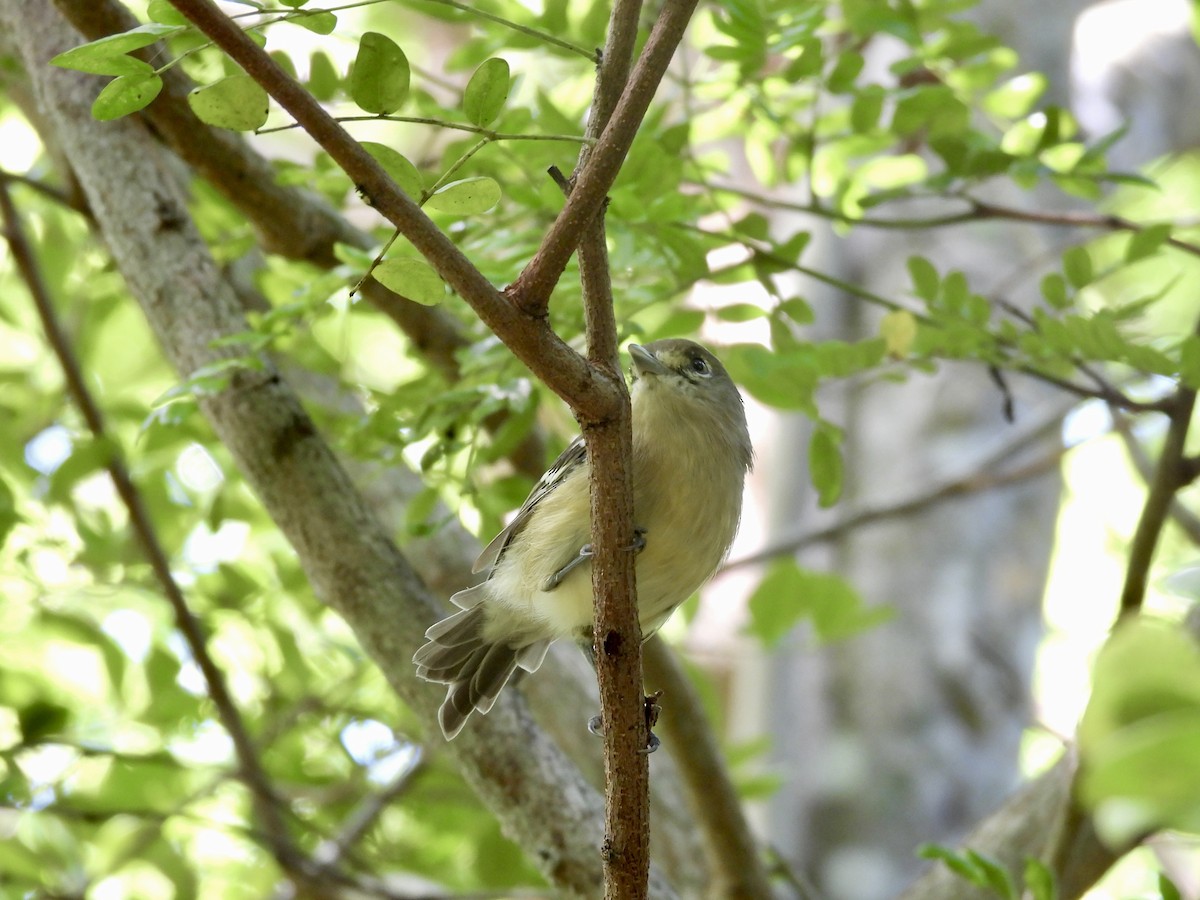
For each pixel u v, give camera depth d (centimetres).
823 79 1000
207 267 955
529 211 926
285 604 1312
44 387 1332
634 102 598
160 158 984
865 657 1490
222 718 1160
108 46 561
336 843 1203
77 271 1370
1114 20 1920
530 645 988
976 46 1075
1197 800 290
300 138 1622
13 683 1227
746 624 1302
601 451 641
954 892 1041
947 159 1015
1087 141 1606
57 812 1062
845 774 1448
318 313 915
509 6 1007
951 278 963
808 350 976
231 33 545
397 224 579
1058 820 912
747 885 1055
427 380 1016
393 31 1680
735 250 1112
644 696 680
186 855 1329
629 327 914
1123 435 1359
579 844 888
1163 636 301
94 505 1278
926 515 1545
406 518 999
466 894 1149
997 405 1586
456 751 918
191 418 1154
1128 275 1794
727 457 933
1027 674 1498
